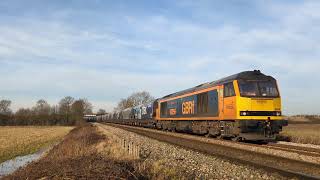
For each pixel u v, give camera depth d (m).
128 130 53.22
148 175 15.05
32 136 59.81
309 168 14.46
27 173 16.39
